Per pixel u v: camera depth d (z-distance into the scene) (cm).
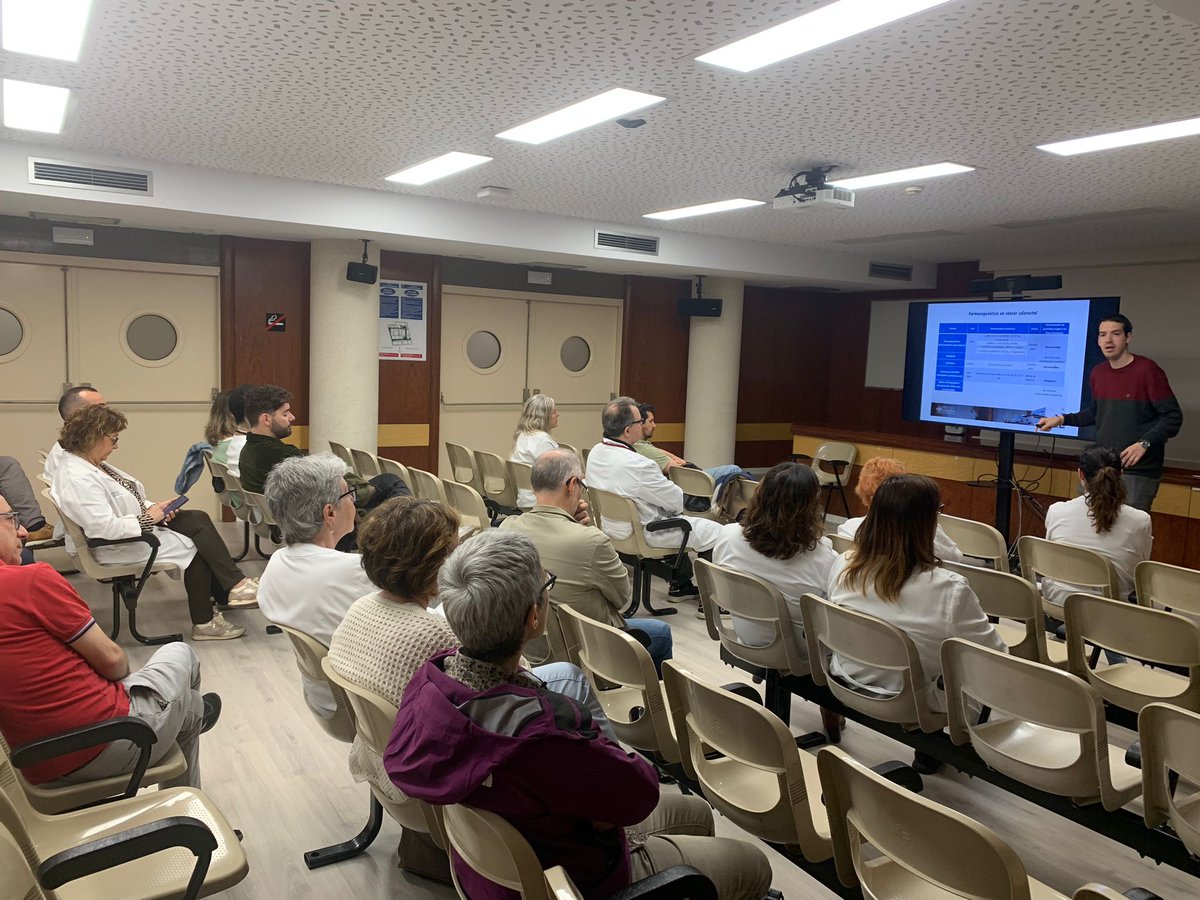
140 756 201
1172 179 486
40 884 146
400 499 205
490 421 872
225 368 710
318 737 335
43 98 398
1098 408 545
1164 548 602
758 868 182
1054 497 663
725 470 655
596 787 142
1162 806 191
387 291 783
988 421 667
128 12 280
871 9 260
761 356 1041
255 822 274
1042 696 205
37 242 630
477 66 328
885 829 154
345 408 716
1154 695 264
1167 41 275
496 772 137
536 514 310
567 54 310
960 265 927
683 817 200
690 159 482
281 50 316
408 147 479
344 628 202
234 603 447
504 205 671
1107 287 800
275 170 562
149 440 694
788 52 300
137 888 169
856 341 1050
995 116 374
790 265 852
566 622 275
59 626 202
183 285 693
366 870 250
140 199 537
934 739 251
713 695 195
